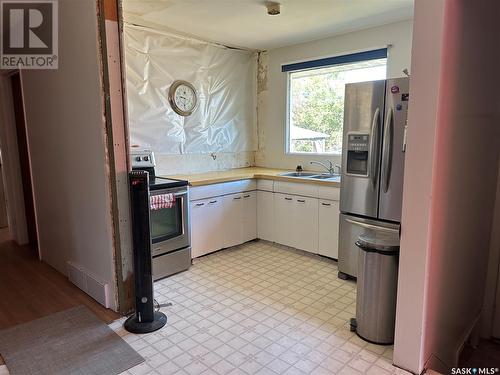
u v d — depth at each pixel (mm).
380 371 1956
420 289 1857
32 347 2182
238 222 4008
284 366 1990
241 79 4641
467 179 2162
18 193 4184
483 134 2316
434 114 1710
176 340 2244
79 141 2662
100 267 2703
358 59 3801
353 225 3090
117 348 2162
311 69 4262
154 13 3182
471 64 2014
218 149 4496
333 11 3180
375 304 2188
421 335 1891
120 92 2379
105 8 2244
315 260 3672
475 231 2410
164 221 3176
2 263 3613
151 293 2408
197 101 4160
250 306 2689
